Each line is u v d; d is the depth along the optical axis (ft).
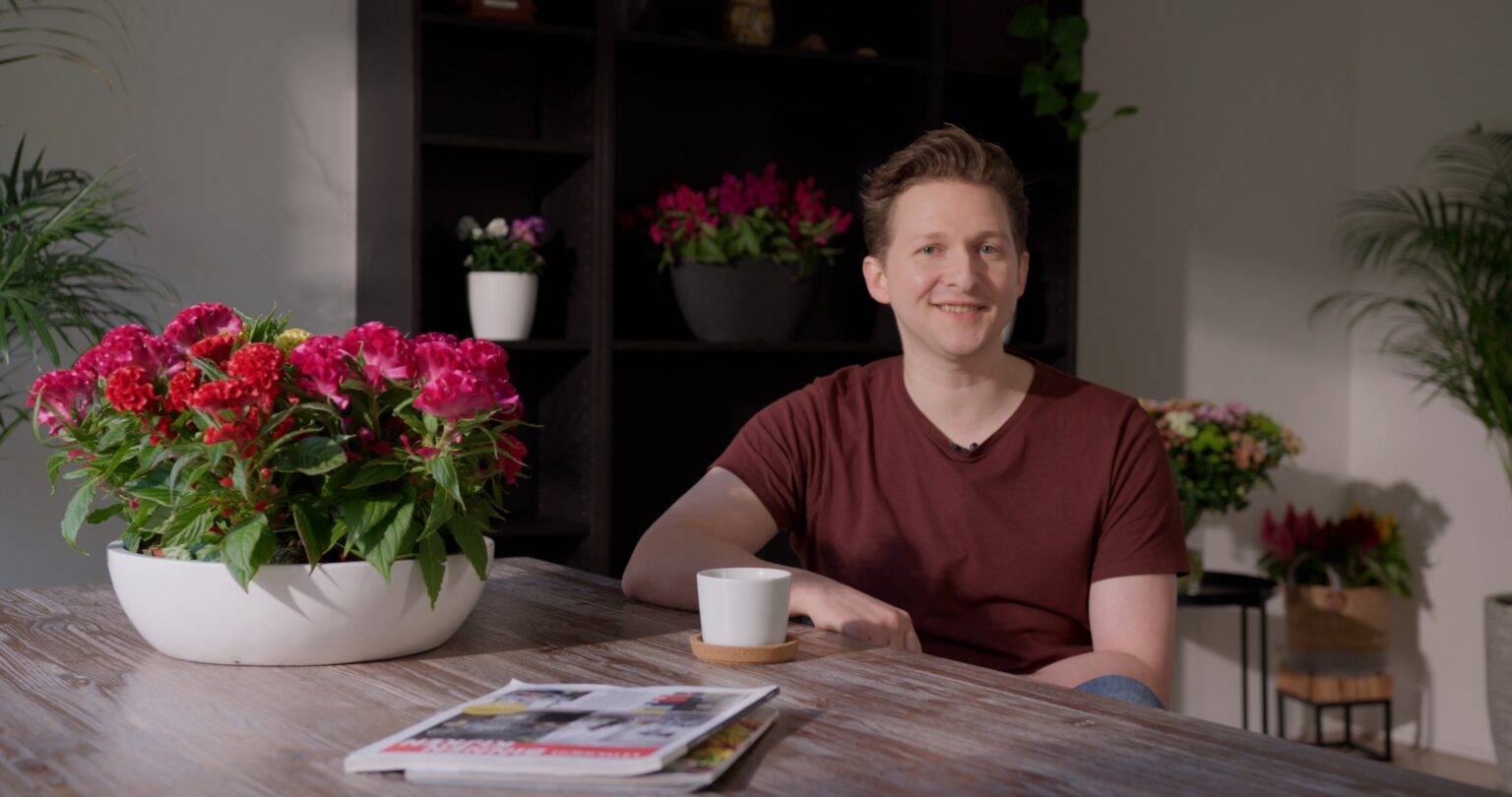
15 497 8.70
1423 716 13.62
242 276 9.36
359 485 3.59
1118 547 5.25
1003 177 5.29
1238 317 13.47
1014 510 5.35
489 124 9.96
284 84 9.46
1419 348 13.53
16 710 3.26
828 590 4.58
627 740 2.79
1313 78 13.91
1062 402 5.46
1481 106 13.00
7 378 8.60
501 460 3.90
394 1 8.93
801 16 10.99
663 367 10.63
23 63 8.64
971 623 5.36
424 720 3.11
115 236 8.91
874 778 2.71
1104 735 3.05
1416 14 13.58
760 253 9.74
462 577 3.93
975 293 5.17
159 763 2.83
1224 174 13.34
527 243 9.32
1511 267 12.14
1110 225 12.60
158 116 9.05
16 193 7.94
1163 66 12.89
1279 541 12.96
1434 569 13.51
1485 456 13.05
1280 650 13.32
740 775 2.73
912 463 5.47
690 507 5.38
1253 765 2.82
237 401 3.42
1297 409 13.89
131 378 3.45
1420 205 13.52
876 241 5.55
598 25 9.28
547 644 4.07
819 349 10.17
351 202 9.71
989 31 10.84
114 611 4.58
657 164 10.55
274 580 3.60
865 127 11.27
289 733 3.06
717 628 3.88
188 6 9.14
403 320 8.80
